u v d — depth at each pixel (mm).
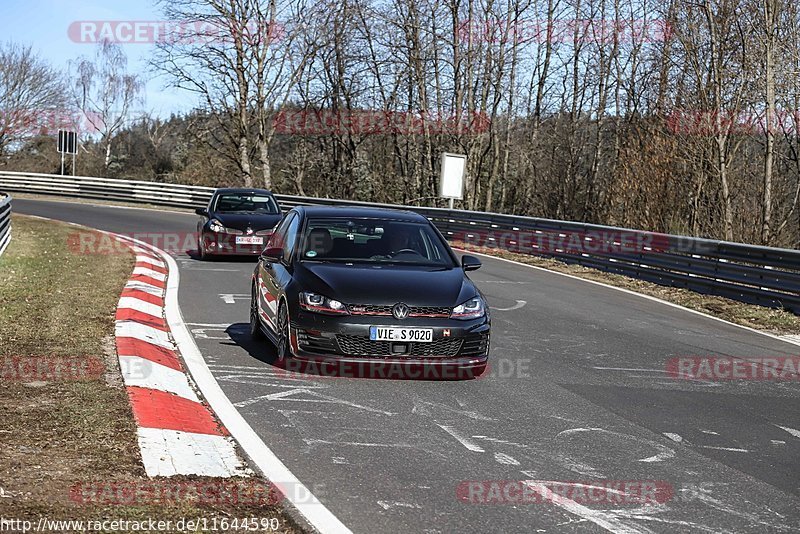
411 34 36812
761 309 13000
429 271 7941
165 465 4789
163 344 8344
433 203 39281
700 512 4547
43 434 5086
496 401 6770
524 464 5246
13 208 29734
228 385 6914
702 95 24812
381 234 8461
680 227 24453
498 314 11258
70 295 10617
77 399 5879
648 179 25656
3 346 7418
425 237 8562
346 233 8422
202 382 6977
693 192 25484
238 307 10969
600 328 10617
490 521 4281
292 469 4945
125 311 9773
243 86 37094
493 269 17203
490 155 43656
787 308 12789
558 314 11555
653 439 5926
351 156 43156
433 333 7184
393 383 7211
